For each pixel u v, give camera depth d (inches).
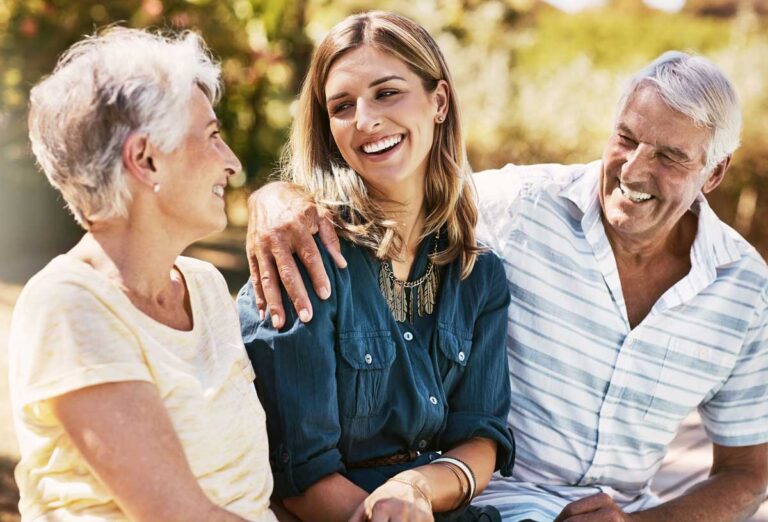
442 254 92.9
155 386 69.2
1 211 267.9
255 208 88.9
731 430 108.1
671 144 95.2
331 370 84.5
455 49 374.9
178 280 79.0
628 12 508.4
